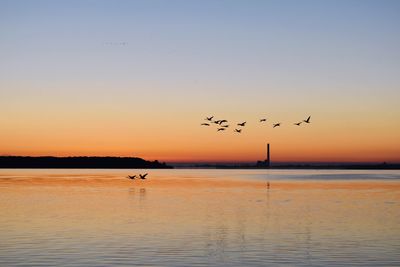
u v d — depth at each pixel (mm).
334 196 88125
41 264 31438
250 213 58750
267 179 187750
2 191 100688
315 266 31281
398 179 188625
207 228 46219
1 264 31375
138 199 80625
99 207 66125
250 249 36344
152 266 31188
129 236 41469
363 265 31500
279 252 35281
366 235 42125
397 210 62281
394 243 38406
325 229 45625
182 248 36594
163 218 53750
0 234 42281
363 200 78688
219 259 33062
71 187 117625
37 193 94750
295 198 83125
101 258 33156
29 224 48594
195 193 97188
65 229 45312
